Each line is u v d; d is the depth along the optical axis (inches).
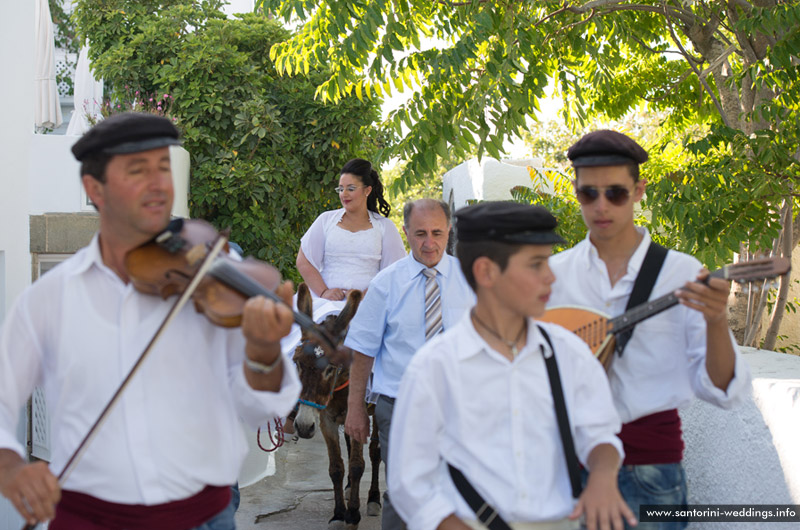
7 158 225.0
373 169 239.8
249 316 77.1
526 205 87.0
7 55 224.1
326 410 211.5
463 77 226.4
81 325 83.4
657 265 108.4
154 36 403.2
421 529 84.1
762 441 128.5
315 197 421.7
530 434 86.0
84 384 83.0
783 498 121.8
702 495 146.8
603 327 100.3
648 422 107.0
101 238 86.4
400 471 86.3
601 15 245.0
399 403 88.7
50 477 77.8
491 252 85.0
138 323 84.0
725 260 193.3
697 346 103.7
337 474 213.3
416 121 227.8
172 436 83.9
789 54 198.5
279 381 86.7
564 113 276.1
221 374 88.1
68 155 310.8
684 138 211.5
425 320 161.0
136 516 82.9
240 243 397.1
